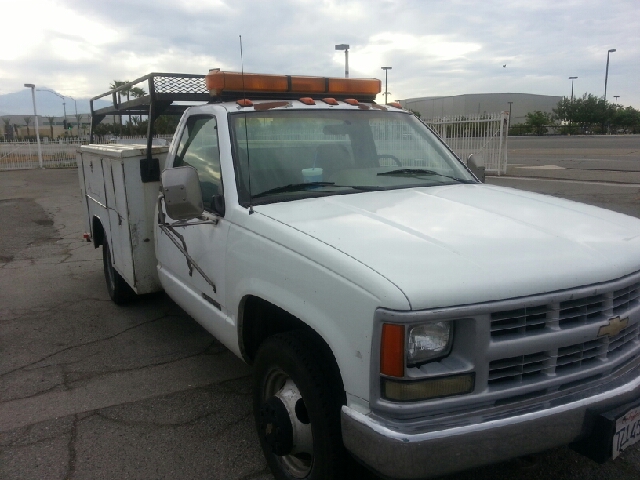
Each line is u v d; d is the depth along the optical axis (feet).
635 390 8.16
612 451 7.88
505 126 56.49
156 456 11.24
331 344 7.97
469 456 7.20
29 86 90.84
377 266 7.63
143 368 15.34
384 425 7.25
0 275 25.45
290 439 9.38
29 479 10.58
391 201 10.67
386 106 14.19
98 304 20.94
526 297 7.43
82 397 13.75
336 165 12.26
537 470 10.45
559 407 7.58
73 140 100.78
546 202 11.03
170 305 20.62
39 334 18.01
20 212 44.39
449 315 7.11
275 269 9.25
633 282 8.30
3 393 14.05
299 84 13.80
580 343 7.93
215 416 12.74
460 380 7.34
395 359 7.16
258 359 9.97
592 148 90.12
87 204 21.76
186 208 10.34
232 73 13.00
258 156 11.64
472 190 11.91
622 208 32.78
